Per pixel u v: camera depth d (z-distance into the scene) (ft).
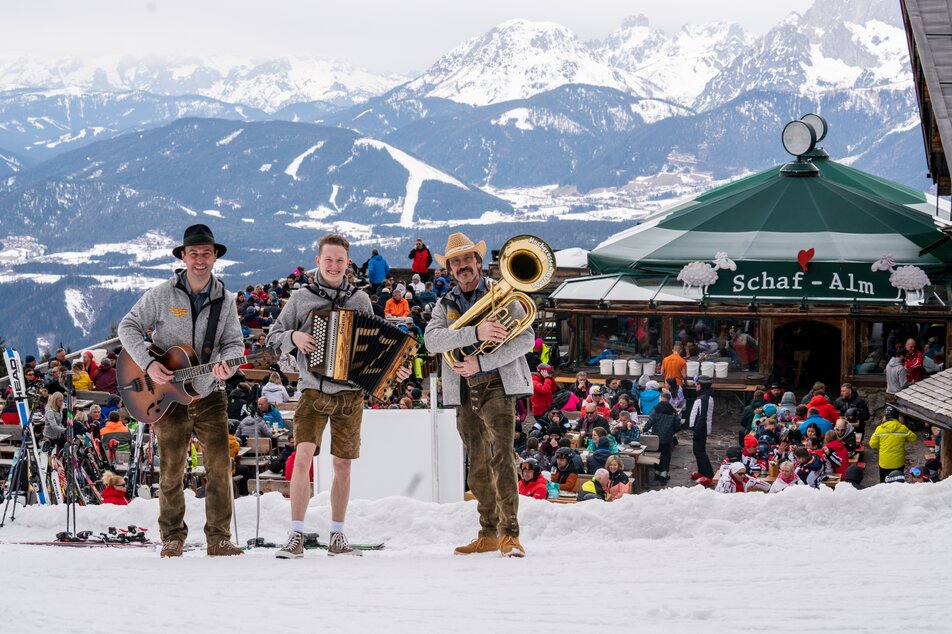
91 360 102.17
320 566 24.89
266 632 14.96
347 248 27.84
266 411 81.71
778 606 16.43
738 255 124.47
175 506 28.43
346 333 27.22
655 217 160.97
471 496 45.93
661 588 19.21
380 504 34.14
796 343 118.93
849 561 22.79
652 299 118.52
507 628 15.14
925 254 123.85
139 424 64.34
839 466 72.43
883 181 164.14
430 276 158.61
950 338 111.65
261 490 71.72
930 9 78.28
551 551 27.78
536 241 26.32
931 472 71.51
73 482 39.06
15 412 89.30
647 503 31.35
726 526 30.19
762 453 71.46
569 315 120.06
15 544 33.24
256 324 121.08
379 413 46.24
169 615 16.57
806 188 138.21
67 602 18.15
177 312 27.58
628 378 113.80
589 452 74.64
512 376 27.04
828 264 121.29
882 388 111.14
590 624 15.40
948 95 69.92
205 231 27.40
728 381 111.14
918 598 16.88
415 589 19.88
